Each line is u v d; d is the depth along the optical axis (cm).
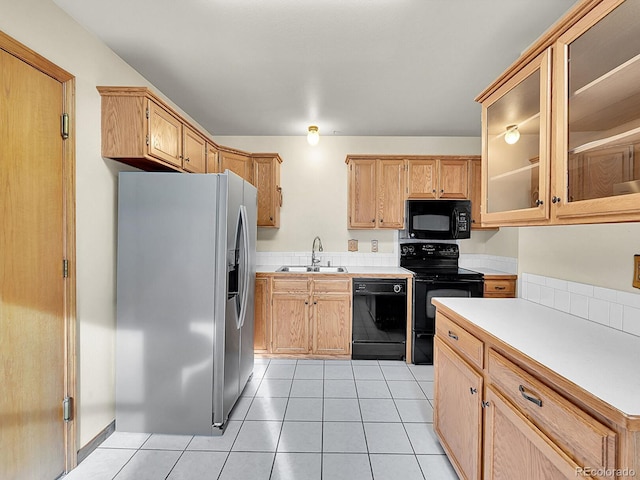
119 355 200
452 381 163
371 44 199
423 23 179
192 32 186
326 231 381
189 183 198
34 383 150
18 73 141
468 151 376
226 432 201
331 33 188
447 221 336
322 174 380
